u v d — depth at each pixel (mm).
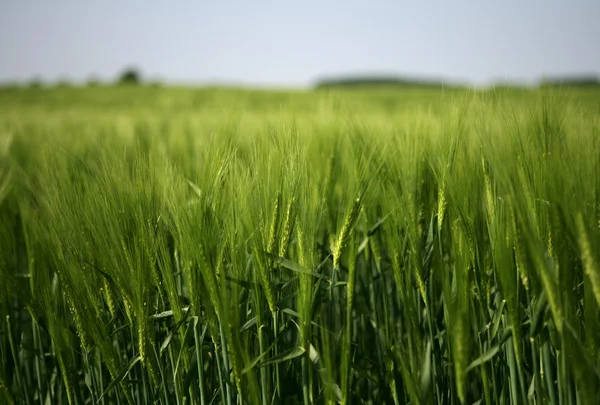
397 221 1003
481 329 1000
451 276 1054
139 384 1048
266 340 945
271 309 906
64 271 948
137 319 918
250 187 925
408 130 1121
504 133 955
